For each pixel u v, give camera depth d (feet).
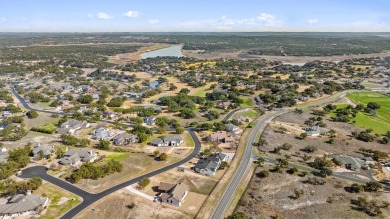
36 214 285.84
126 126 553.64
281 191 331.57
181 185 323.98
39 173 367.66
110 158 410.72
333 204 307.99
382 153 420.77
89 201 309.01
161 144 463.83
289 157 413.80
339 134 517.14
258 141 477.36
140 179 355.56
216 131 526.98
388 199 319.06
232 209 299.17
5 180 347.15
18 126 547.49
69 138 460.14
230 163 401.90
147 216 286.25
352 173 376.89
